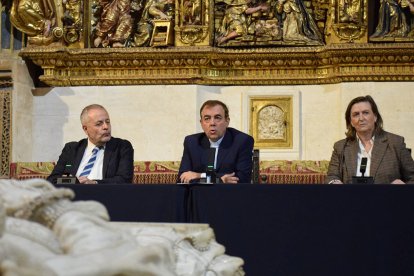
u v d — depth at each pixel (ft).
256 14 34.91
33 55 35.01
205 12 34.68
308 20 35.09
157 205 19.20
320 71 34.76
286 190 18.66
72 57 35.09
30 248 8.06
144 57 34.71
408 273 18.29
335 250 18.47
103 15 35.65
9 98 35.22
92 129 25.58
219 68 35.06
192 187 19.06
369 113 24.26
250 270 18.63
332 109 34.50
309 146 34.63
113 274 7.88
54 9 35.60
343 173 24.66
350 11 34.01
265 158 34.65
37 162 32.17
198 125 34.83
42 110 35.78
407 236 18.30
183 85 34.91
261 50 34.37
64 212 9.00
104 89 35.40
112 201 19.31
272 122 34.83
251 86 35.09
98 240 8.62
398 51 33.55
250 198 18.76
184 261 12.15
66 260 7.82
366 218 18.43
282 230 18.61
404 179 24.13
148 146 34.91
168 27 34.65
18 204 8.91
